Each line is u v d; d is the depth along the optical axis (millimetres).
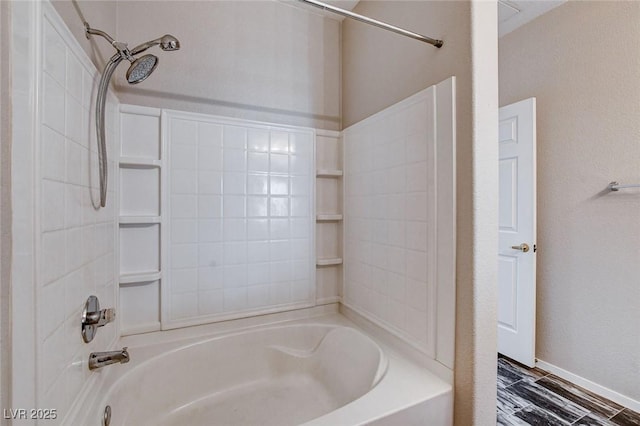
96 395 929
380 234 1379
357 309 1559
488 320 967
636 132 1561
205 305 1423
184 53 1400
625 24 1593
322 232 1729
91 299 914
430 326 1087
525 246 1963
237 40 1521
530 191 1945
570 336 1830
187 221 1380
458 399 989
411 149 1190
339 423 832
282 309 1597
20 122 550
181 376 1279
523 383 1798
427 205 1106
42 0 627
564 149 1862
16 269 535
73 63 801
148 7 1333
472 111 956
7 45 521
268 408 1302
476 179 952
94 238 959
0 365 504
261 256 1545
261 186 1541
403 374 1074
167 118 1339
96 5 1036
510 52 2150
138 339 1299
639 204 1556
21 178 552
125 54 944
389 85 1370
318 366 1509
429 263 1096
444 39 1067
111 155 1162
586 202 1761
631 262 1584
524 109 1977
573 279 1821
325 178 1745
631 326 1580
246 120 1508
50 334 654
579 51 1782
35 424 583
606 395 1656
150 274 1286
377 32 1462
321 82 1743
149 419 1160
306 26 1703
